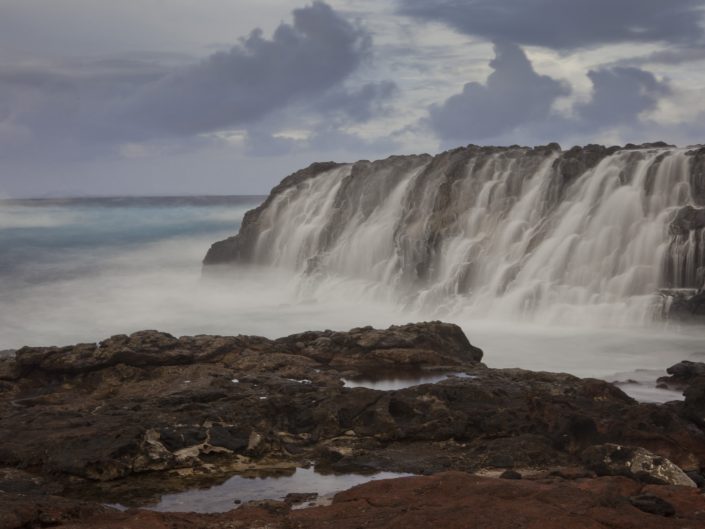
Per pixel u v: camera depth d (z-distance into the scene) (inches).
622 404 663.1
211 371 823.7
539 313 1298.0
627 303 1242.6
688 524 392.8
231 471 580.4
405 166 1856.5
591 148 1539.1
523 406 665.6
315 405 678.5
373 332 950.4
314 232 1872.5
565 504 418.0
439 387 694.5
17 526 426.3
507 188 1574.8
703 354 1035.9
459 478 462.9
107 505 512.7
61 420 647.8
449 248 1550.2
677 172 1343.5
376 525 410.3
